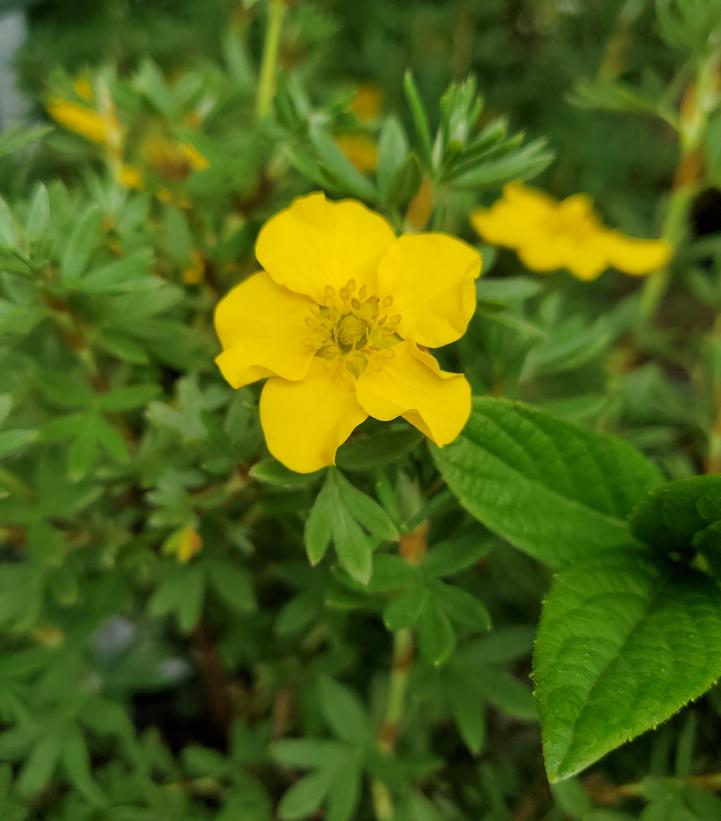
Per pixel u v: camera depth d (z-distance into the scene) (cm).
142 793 16
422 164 13
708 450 18
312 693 18
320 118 15
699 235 37
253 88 19
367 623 18
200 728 20
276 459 12
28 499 15
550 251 21
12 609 15
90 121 18
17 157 19
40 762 15
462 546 13
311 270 12
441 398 12
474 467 13
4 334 13
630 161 33
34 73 27
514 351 14
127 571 17
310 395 12
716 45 18
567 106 32
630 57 31
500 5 32
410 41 33
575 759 10
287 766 17
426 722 17
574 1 33
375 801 16
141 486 16
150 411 13
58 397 14
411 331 12
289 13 20
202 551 16
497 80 33
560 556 13
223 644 18
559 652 11
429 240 12
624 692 11
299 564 16
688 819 13
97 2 30
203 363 15
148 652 19
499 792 16
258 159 15
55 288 13
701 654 11
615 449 13
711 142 19
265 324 12
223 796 16
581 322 16
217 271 16
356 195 14
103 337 14
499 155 13
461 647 15
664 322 32
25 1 28
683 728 14
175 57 28
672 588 13
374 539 12
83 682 17
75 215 15
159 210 17
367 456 12
